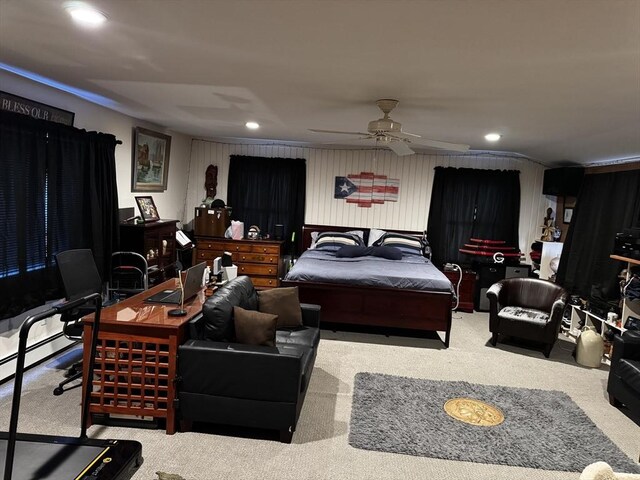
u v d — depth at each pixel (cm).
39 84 351
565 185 568
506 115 365
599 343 420
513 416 315
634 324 394
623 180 472
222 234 659
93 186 408
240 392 265
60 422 277
